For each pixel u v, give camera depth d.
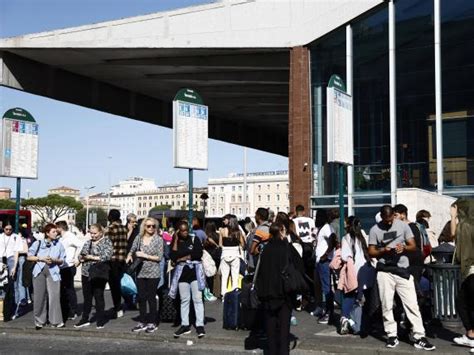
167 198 188.62
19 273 13.42
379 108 18.48
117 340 10.41
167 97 31.34
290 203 19.53
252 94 29.70
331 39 19.56
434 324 10.34
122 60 24.20
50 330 11.32
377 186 18.30
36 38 22.27
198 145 13.01
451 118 17.31
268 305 8.12
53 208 104.25
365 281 9.48
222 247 14.62
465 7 17.36
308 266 12.92
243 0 20.45
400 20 18.34
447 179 17.22
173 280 10.27
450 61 17.47
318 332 10.15
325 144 19.36
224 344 9.80
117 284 12.57
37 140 15.05
